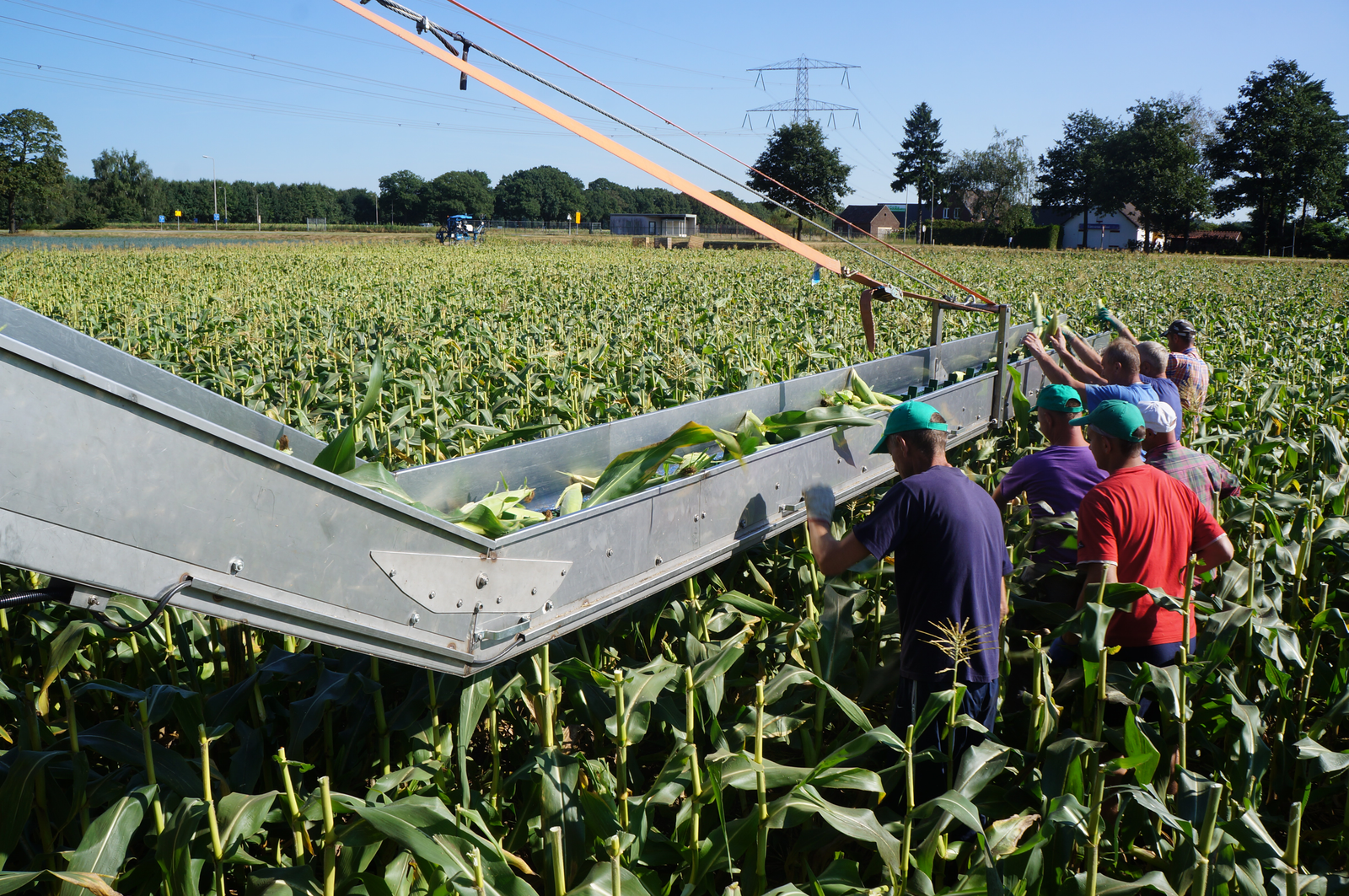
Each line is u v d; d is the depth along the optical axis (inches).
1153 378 222.7
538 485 143.7
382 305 681.0
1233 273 1350.9
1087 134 3688.5
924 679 123.3
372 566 86.6
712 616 157.1
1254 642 149.9
